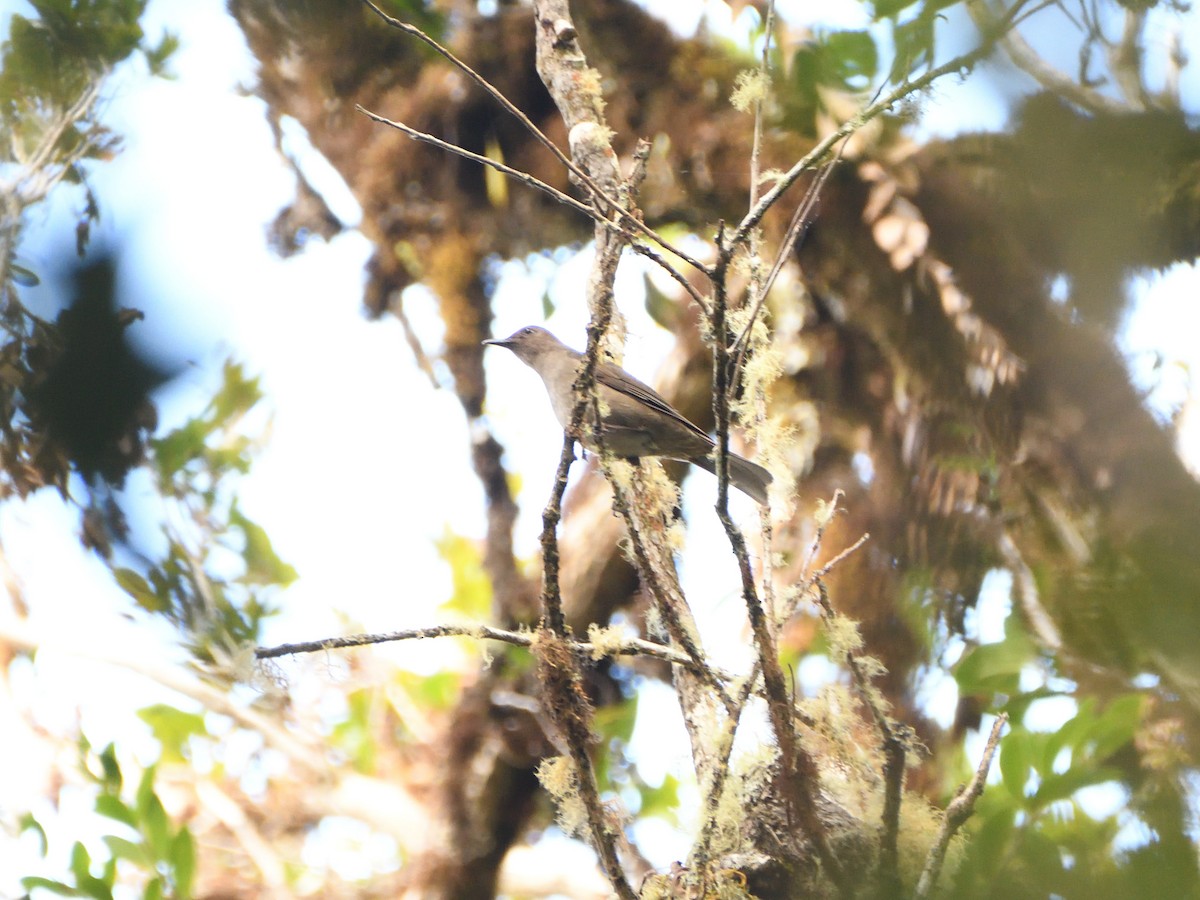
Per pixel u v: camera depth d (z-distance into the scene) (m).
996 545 6.86
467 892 8.43
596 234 4.74
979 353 6.64
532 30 8.84
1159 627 4.89
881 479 7.57
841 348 7.91
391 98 9.08
